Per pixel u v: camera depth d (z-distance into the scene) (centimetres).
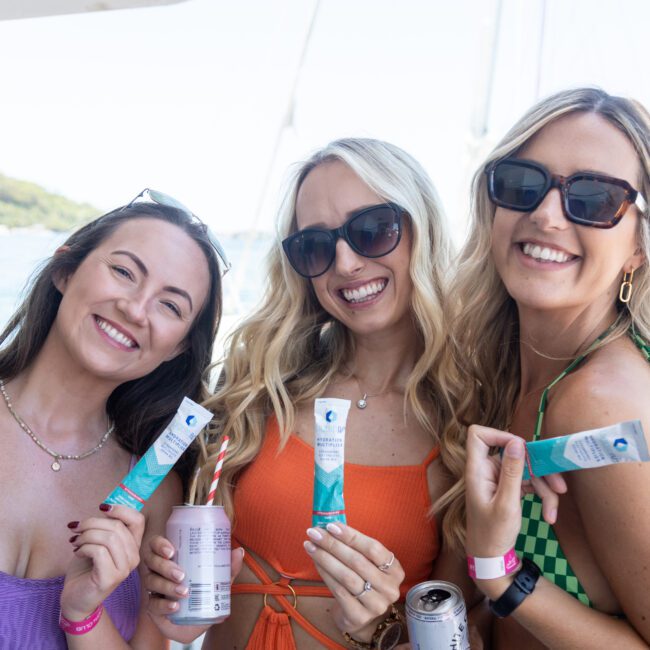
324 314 193
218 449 179
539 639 134
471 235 168
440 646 130
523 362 162
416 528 165
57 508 159
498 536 130
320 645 162
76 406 165
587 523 130
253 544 171
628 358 136
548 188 135
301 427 180
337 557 140
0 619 143
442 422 176
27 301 170
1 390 165
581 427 128
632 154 135
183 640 149
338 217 172
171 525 142
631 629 128
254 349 187
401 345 184
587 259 134
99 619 144
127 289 158
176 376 181
